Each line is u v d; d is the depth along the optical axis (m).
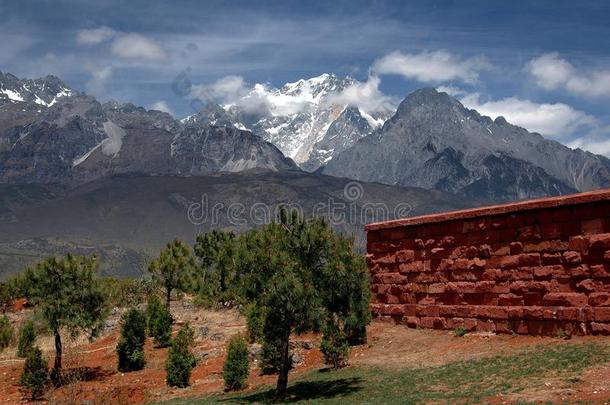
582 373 20.58
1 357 38.84
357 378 25.91
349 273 24.70
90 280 32.97
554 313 26.50
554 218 27.11
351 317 24.91
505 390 20.05
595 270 25.39
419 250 33.66
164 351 38.06
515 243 28.64
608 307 24.78
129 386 29.72
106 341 41.78
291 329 26.52
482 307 29.81
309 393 24.66
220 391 28.27
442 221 32.31
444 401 19.84
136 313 35.44
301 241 24.81
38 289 32.03
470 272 30.69
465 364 24.94
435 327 32.25
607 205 25.31
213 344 37.78
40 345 41.12
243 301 26.12
